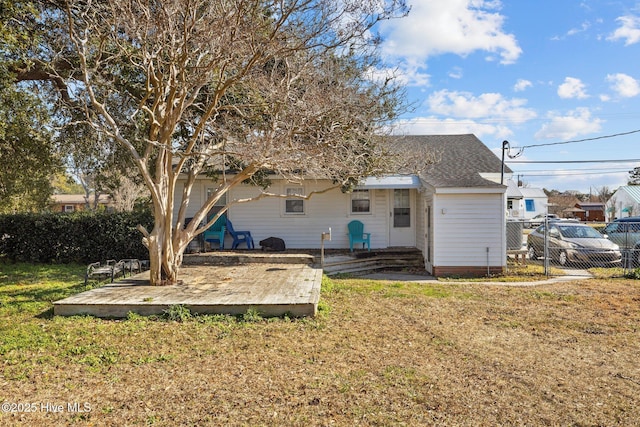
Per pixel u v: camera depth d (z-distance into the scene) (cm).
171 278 785
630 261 1175
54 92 1034
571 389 380
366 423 317
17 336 520
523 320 628
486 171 1386
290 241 1389
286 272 941
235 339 514
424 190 1245
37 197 1734
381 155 973
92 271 873
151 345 491
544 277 1062
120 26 761
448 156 1516
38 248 1266
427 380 397
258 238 1386
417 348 491
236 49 682
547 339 534
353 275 1125
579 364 445
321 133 805
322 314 632
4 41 779
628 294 826
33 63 868
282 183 1374
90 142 1205
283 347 487
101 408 341
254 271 958
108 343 496
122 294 682
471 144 1633
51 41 884
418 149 1212
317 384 385
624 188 3262
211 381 392
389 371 418
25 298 749
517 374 414
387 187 1290
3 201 1523
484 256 1110
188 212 1362
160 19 679
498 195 1107
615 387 385
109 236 1245
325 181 1383
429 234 1184
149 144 765
